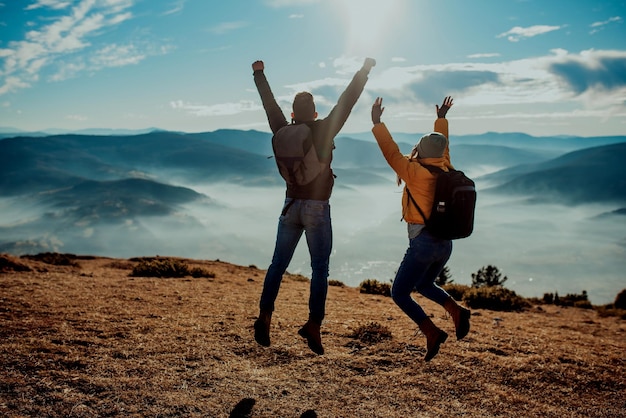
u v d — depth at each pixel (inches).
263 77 190.7
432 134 177.9
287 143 165.9
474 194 166.9
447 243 174.7
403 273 175.8
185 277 561.6
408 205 174.6
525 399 195.6
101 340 215.9
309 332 175.3
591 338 352.2
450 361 228.2
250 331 250.1
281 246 176.9
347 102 168.6
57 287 362.0
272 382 187.0
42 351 194.5
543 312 560.1
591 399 205.0
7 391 159.2
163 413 154.3
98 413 150.9
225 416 156.3
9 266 522.3
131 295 346.3
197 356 205.9
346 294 498.3
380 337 254.5
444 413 174.9
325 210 172.6
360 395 183.0
